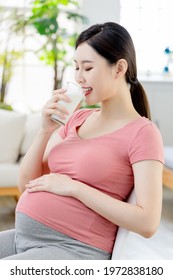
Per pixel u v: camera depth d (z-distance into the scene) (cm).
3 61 549
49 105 178
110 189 172
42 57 541
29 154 190
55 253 165
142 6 609
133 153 167
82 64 171
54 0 526
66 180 171
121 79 175
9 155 440
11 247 181
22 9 574
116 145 171
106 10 578
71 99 174
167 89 584
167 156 461
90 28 173
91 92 171
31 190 176
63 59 536
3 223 414
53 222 170
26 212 174
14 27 551
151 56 618
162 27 616
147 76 615
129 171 172
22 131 448
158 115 585
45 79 584
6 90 549
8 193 422
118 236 169
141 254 348
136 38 612
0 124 443
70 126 194
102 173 170
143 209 160
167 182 452
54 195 172
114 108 177
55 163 181
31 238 173
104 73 169
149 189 162
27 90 582
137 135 169
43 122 184
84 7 573
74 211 169
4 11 561
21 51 545
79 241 168
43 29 509
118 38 170
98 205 163
